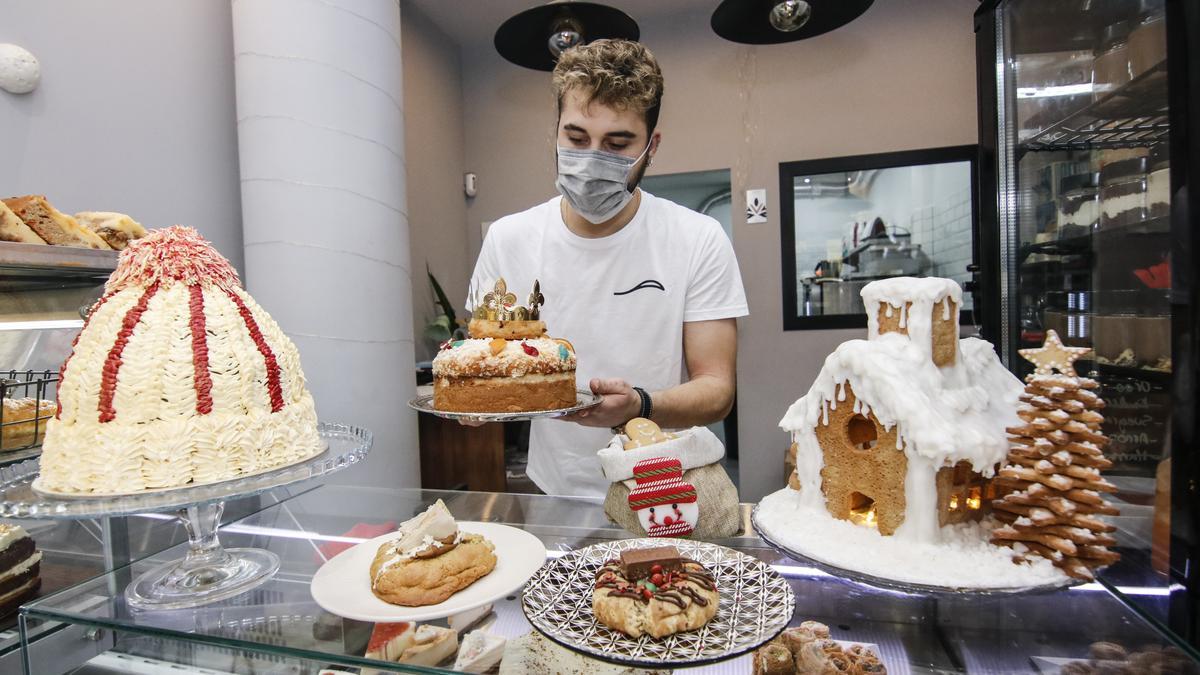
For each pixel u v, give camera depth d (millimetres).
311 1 2250
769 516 1046
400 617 801
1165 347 1495
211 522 1070
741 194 3965
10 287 1667
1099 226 1802
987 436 875
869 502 1029
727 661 712
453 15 3912
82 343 1095
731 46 3934
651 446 1106
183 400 1045
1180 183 927
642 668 694
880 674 713
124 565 1043
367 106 2383
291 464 1130
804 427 1052
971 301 3662
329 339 2334
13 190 1854
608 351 1867
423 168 3850
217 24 2576
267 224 2307
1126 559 1012
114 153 2158
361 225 2381
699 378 1762
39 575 1196
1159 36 1552
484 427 3361
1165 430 1469
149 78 2287
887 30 3715
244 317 1173
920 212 3729
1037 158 2100
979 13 2227
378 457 2451
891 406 886
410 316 2670
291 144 2270
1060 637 751
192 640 827
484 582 897
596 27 2723
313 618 845
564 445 1928
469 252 4453
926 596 842
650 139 1657
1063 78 1923
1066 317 1931
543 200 4328
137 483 1001
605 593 780
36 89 1912
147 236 1174
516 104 4332
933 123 3680
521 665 749
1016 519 889
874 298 996
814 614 829
